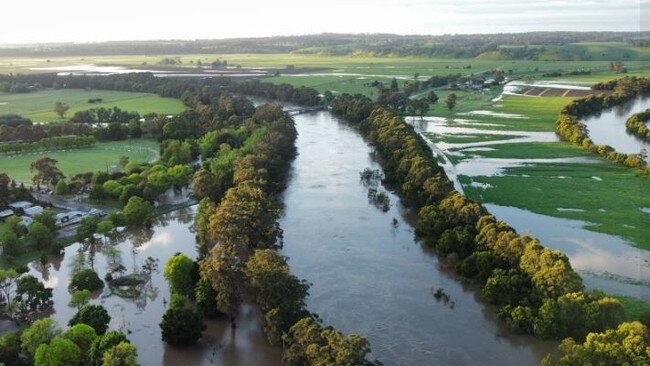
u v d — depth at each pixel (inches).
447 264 5698.8
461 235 5664.4
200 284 4808.1
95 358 3818.9
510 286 4729.3
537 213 6958.7
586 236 6195.9
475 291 5162.4
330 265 5728.3
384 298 5044.3
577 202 7283.5
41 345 3809.1
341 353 3484.3
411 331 4515.3
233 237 5167.3
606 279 5172.2
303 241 6343.5
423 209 6501.0
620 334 3735.2
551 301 4313.5
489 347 4274.1
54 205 7534.5
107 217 6796.3
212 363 4148.6
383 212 7308.1
